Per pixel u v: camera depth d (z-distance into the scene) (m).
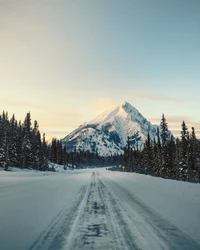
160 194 11.90
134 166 80.31
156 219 7.35
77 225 6.64
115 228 6.35
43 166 74.12
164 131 53.59
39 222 6.90
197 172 47.19
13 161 61.28
